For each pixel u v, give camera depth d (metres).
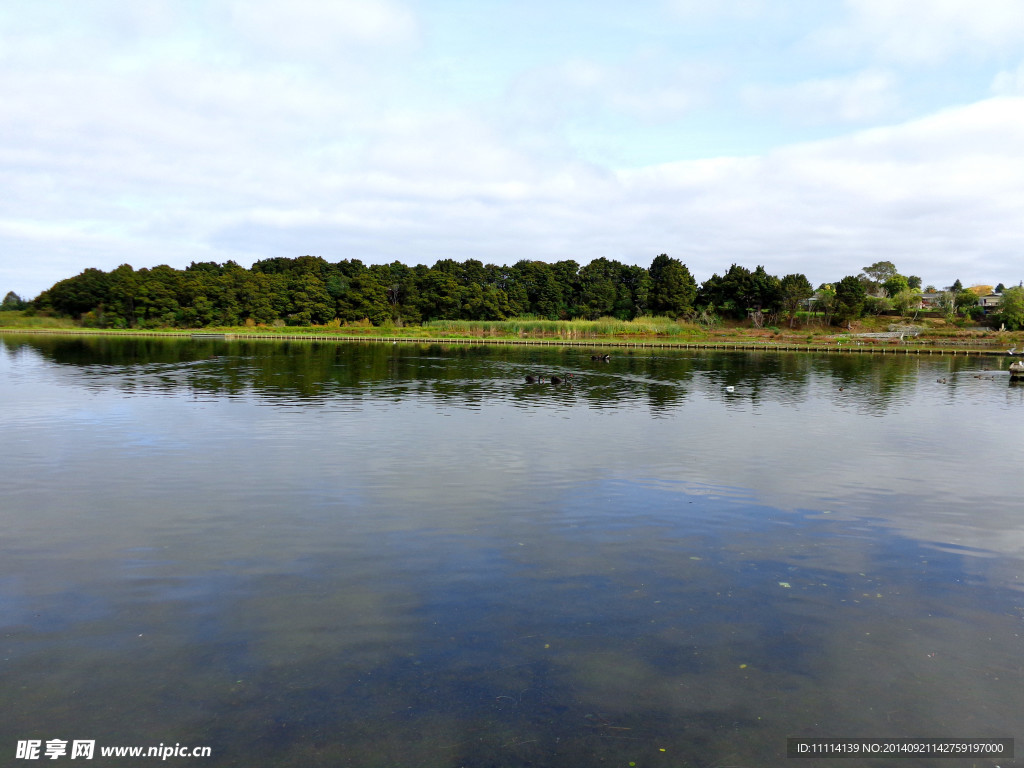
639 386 38.72
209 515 13.10
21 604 9.17
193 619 8.78
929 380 45.28
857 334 109.00
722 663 7.91
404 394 32.66
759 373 49.75
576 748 6.41
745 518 13.40
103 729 6.57
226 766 6.08
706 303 137.62
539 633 8.54
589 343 93.56
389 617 8.90
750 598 9.66
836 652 8.20
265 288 122.19
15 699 7.02
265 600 9.36
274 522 12.73
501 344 91.81
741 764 6.22
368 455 18.62
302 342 87.25
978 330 109.00
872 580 10.39
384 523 12.73
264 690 7.23
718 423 25.23
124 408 26.53
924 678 7.68
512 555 11.17
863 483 16.34
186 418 24.38
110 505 13.72
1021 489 15.95
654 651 8.15
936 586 10.20
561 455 19.03
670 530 12.59
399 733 6.57
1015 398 34.94
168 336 97.81
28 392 31.16
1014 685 7.57
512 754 6.30
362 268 146.00
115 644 8.13
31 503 13.79
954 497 15.17
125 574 10.21
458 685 7.38
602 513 13.57
